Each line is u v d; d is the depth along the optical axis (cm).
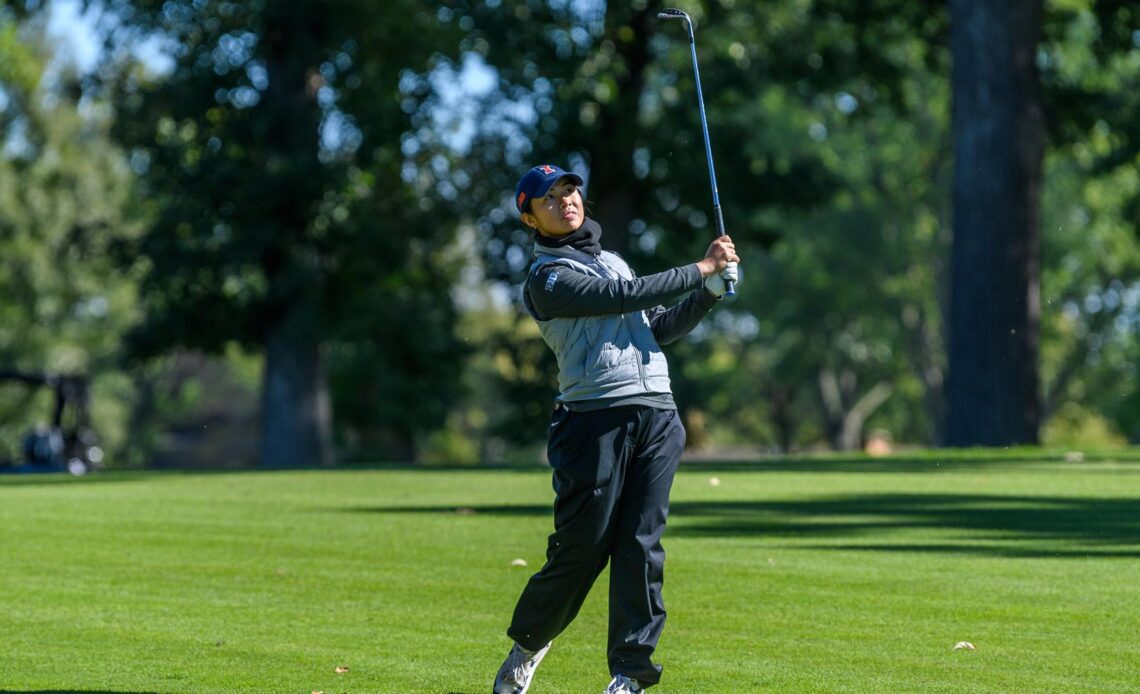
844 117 16938
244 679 1867
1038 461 5525
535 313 1683
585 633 2203
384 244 10931
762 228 12481
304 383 11056
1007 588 2484
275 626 2241
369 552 3064
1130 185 17825
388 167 11300
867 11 10969
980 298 8181
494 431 14062
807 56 11675
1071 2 10612
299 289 10669
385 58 10862
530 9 10612
